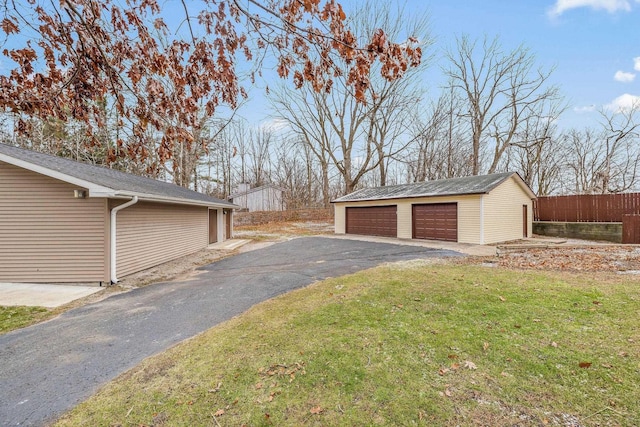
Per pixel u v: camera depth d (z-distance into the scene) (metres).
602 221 13.81
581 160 24.39
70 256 7.24
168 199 9.20
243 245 14.69
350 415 2.29
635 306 4.11
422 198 14.21
